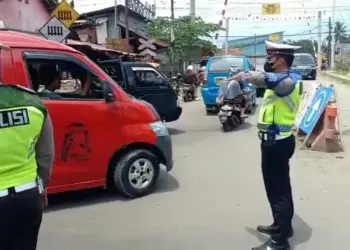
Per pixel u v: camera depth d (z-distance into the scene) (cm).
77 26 2175
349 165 788
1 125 262
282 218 448
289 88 431
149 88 1106
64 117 569
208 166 803
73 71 586
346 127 1186
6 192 264
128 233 506
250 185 677
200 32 3158
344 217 541
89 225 533
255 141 1035
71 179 584
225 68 1511
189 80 2039
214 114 1539
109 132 605
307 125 941
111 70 1089
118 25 2891
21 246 280
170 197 629
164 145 654
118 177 620
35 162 283
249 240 479
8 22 1360
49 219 555
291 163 809
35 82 561
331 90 921
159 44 2698
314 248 457
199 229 511
